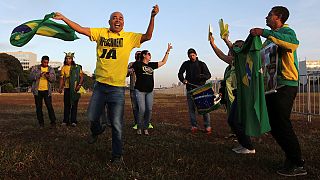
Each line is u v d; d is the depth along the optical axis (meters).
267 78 3.95
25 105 18.27
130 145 5.48
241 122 4.24
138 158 4.48
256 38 3.81
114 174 3.72
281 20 3.93
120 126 4.27
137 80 6.74
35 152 4.72
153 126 8.15
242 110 4.20
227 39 5.13
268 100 3.93
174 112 13.02
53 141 5.88
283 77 3.83
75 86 8.19
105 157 4.55
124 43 4.34
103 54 4.31
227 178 3.64
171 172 3.79
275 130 3.90
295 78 3.85
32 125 8.43
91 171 3.85
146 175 3.66
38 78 8.06
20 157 4.42
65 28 5.18
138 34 4.41
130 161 4.30
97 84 4.38
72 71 8.19
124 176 3.63
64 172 3.84
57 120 9.74
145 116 6.82
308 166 4.08
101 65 4.30
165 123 8.92
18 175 3.75
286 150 3.83
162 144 5.55
